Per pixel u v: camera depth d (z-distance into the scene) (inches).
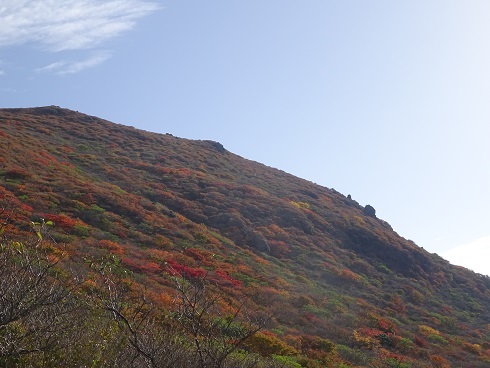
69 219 1058.1
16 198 1102.4
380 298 1381.6
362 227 1974.7
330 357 703.7
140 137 2455.7
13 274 175.8
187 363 171.2
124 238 1129.4
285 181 2471.7
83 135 2244.1
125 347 194.9
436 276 1844.2
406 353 932.0
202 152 2522.1
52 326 192.5
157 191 1690.5
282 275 1275.8
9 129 1923.0
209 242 1339.8
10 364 180.1
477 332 1301.7
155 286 724.7
